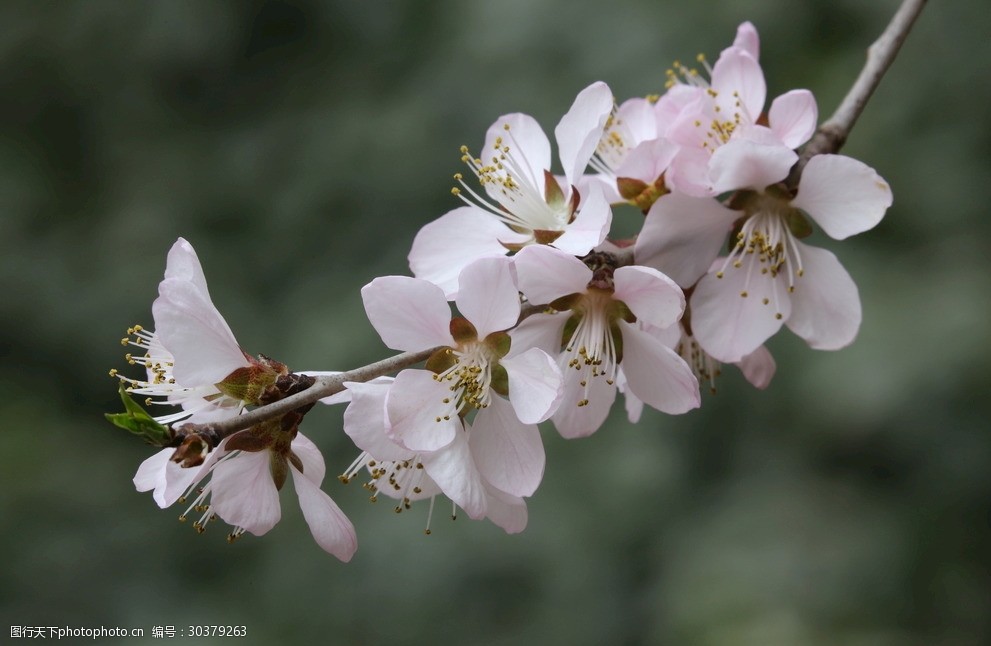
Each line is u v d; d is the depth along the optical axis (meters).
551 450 0.82
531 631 0.78
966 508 0.83
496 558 0.79
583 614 0.79
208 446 0.39
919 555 0.82
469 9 0.95
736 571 0.78
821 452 0.85
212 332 0.40
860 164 0.42
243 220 0.99
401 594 0.79
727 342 0.42
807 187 0.42
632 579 0.80
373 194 0.93
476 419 0.41
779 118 0.42
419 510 0.80
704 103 0.42
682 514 0.82
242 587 0.85
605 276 0.41
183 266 0.40
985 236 0.88
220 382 0.40
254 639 0.81
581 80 0.88
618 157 0.44
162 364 0.41
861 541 0.81
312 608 0.82
